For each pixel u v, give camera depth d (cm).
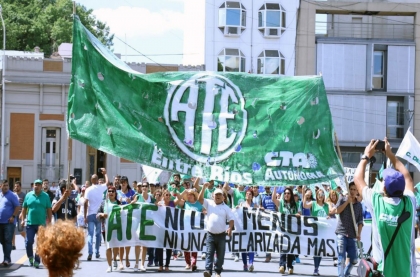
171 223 1742
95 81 1295
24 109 5181
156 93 1323
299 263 2056
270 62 5741
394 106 5766
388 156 780
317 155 1362
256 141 1353
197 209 1772
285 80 1367
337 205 1554
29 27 7588
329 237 1759
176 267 1847
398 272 728
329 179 1356
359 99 5728
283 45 5759
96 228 2016
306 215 1905
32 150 5181
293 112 1362
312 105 1369
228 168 1340
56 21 7700
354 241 1546
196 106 1339
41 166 5184
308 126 1367
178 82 1331
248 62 5756
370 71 5725
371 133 5728
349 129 5719
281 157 1355
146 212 1734
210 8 5750
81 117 1287
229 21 5728
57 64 5225
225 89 1352
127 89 1309
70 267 480
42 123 5197
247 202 1853
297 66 5762
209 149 1335
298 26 5753
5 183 1791
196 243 1748
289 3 5769
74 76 1288
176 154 1324
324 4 5769
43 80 5188
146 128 1313
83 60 1293
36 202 1777
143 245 1727
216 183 2247
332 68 5738
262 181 1341
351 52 5734
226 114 1349
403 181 729
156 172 2578
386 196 735
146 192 2017
